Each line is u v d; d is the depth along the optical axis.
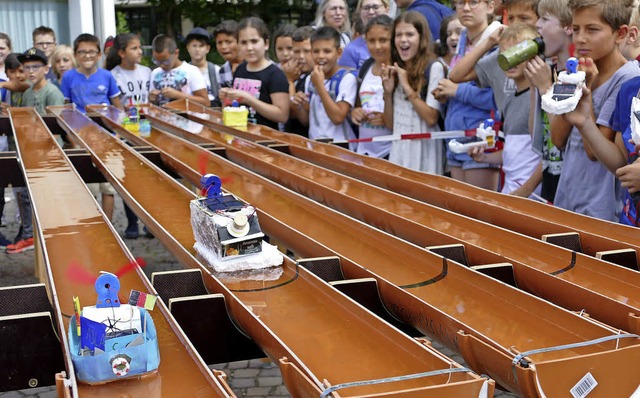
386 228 3.35
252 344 2.44
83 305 2.50
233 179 4.20
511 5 5.43
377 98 6.41
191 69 8.53
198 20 27.91
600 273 2.58
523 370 1.76
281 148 5.21
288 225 3.26
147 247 7.23
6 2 13.28
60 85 9.12
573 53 4.00
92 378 1.90
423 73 5.91
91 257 3.00
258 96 6.96
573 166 4.11
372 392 1.84
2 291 2.46
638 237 2.97
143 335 1.94
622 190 4.13
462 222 3.26
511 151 5.13
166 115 6.96
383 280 2.48
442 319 2.15
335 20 8.38
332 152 4.93
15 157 4.87
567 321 2.15
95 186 9.73
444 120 6.03
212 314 2.40
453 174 5.90
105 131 5.96
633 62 3.96
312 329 2.26
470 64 5.47
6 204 9.38
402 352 2.06
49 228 3.36
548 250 2.80
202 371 1.99
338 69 6.83
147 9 29.66
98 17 13.88
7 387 2.30
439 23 7.46
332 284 2.48
